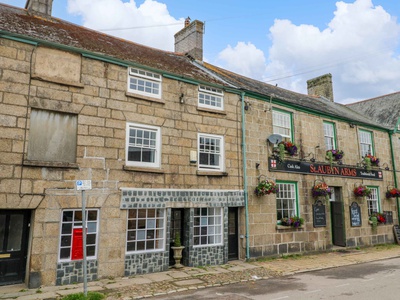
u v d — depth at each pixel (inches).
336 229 634.2
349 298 296.2
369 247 649.0
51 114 360.2
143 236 402.3
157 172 414.9
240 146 503.2
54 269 336.8
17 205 323.9
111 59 400.8
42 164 339.6
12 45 343.0
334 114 653.3
